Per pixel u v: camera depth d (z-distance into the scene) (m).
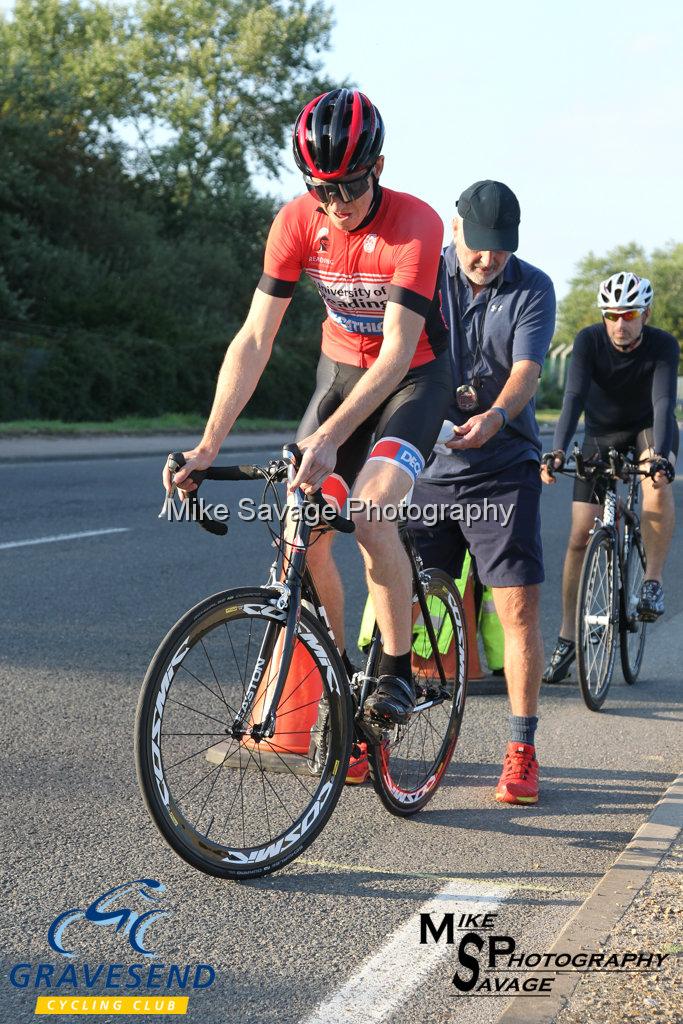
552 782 4.32
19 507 11.44
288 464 3.27
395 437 3.62
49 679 5.34
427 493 4.46
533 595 4.20
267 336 3.78
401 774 3.98
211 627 3.31
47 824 3.65
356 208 3.51
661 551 5.97
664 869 3.31
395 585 3.62
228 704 4.54
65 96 34.66
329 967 2.82
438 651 4.19
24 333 27.23
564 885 3.35
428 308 3.59
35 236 30.53
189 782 3.93
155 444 21.34
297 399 33.78
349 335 3.93
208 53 46.19
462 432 4.14
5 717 4.75
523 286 4.51
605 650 5.50
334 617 3.90
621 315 5.58
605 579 5.55
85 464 16.89
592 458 5.73
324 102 3.36
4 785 3.97
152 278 34.47
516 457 4.36
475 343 4.61
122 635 6.27
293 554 3.52
